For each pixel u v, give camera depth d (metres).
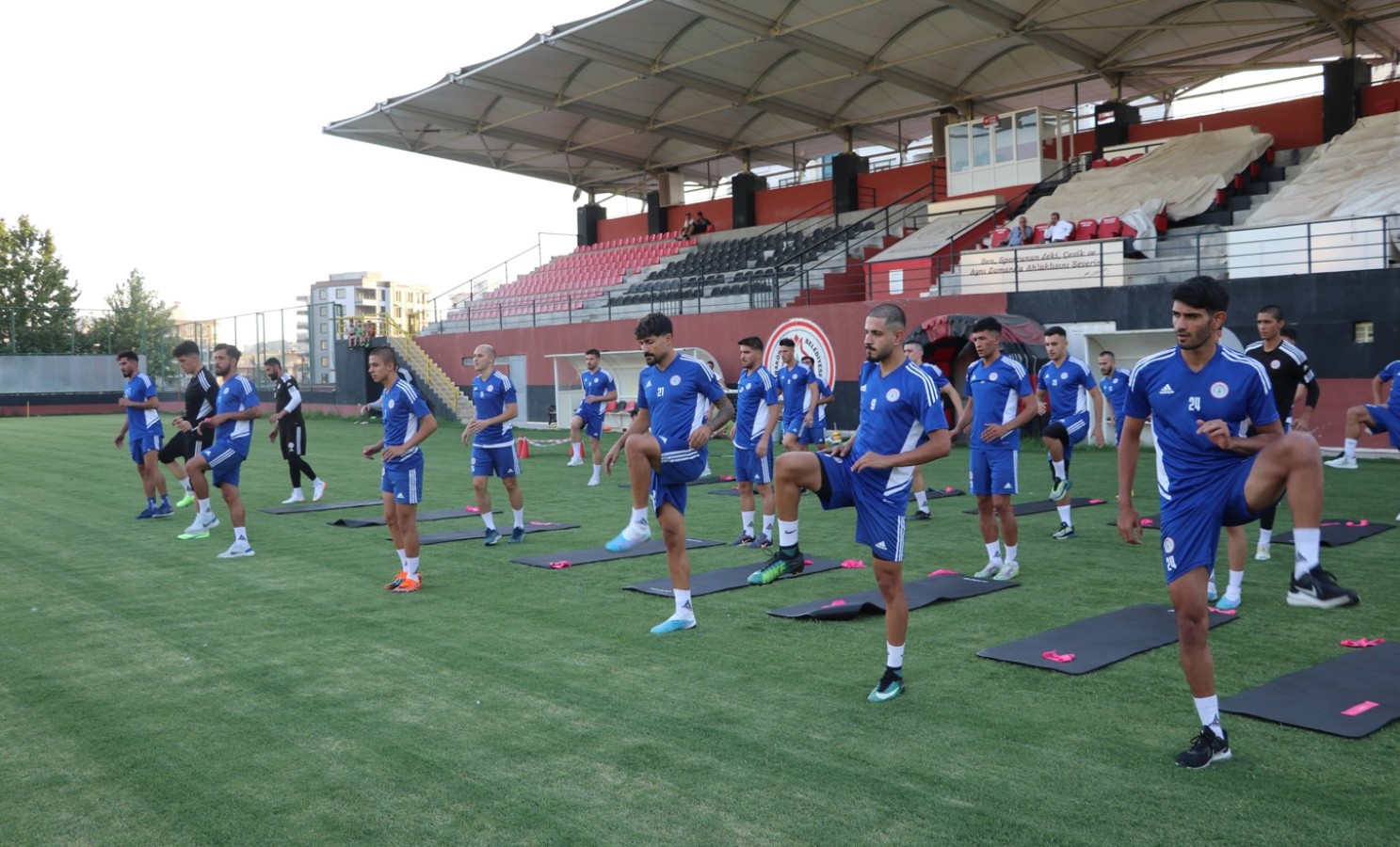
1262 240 16.78
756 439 8.78
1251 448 3.80
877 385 4.84
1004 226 22.22
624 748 4.11
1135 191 21.31
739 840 3.27
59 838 3.42
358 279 102.06
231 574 8.00
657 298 28.05
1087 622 5.89
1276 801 3.45
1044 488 12.32
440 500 12.68
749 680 4.98
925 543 8.82
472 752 4.11
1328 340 14.77
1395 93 20.86
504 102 29.19
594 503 12.25
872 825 3.35
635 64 25.09
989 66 25.59
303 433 12.58
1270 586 6.75
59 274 46.69
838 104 29.16
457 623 6.28
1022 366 7.18
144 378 11.26
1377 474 12.66
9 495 13.51
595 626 6.14
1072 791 3.57
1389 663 4.93
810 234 29.69
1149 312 16.58
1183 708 4.43
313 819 3.52
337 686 5.03
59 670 5.41
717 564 8.10
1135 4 20.83
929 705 4.54
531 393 28.23
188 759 4.10
